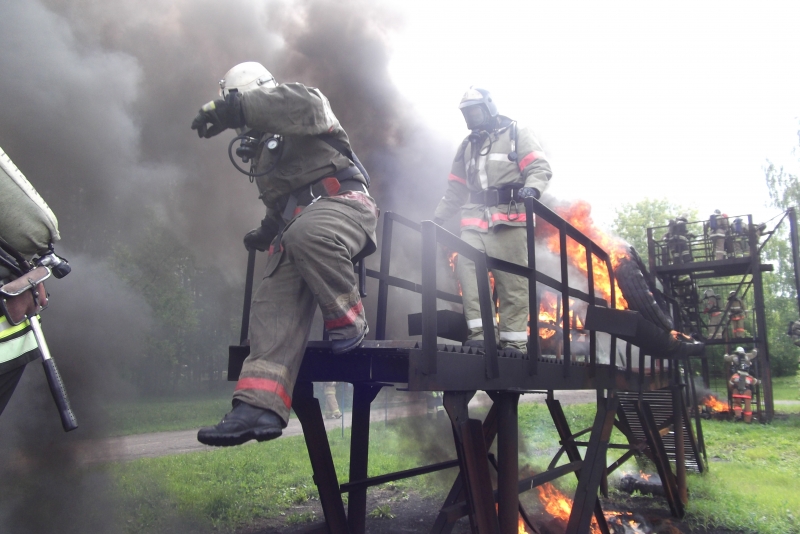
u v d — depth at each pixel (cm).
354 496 269
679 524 465
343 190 193
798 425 1155
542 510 482
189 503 443
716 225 1331
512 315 316
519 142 328
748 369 1305
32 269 156
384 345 200
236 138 208
